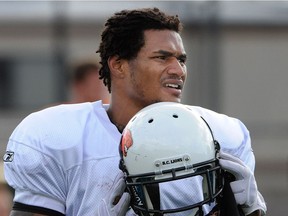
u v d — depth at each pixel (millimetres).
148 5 36938
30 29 39344
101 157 9328
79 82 18141
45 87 39625
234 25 38562
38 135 9508
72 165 9328
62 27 37719
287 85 39531
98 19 38188
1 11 39125
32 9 39125
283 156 39125
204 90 37125
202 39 36750
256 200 9211
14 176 9531
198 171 8570
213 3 36688
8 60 39594
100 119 9656
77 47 38125
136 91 9516
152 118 8773
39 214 9383
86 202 9266
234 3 37094
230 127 9898
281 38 39250
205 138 8688
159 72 9367
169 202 8992
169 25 9500
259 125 39531
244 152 9805
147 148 8586
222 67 38812
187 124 8719
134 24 9469
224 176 8906
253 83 39344
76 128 9531
